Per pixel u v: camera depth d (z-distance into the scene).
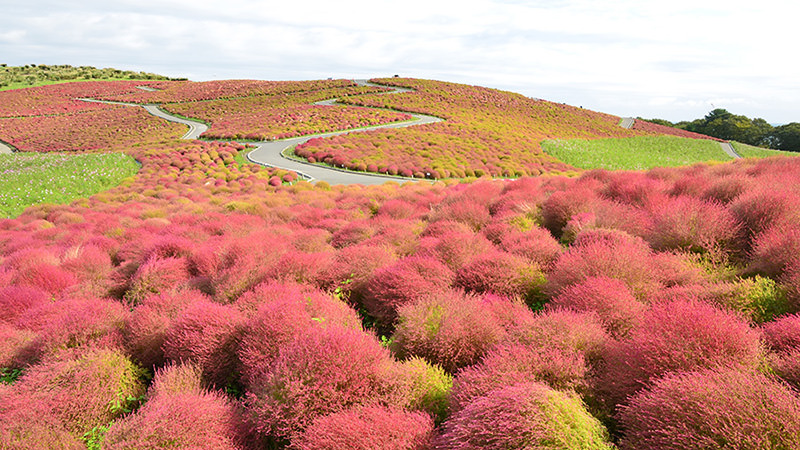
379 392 3.36
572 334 3.35
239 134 56.22
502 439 2.40
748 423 2.14
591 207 7.36
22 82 115.12
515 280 5.04
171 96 100.75
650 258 4.79
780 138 105.56
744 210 5.30
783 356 2.88
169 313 5.39
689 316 3.01
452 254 6.05
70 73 130.88
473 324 3.91
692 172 11.14
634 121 110.50
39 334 5.12
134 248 9.70
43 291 7.35
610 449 2.43
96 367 4.18
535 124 84.06
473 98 99.25
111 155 40.66
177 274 7.41
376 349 3.70
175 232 11.63
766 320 3.51
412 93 97.06
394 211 11.91
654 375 2.75
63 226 15.28
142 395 4.26
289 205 17.75
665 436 2.34
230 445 3.21
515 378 2.95
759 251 4.45
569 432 2.40
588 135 83.00
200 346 4.43
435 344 3.83
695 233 5.11
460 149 48.84
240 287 6.15
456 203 9.77
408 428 2.83
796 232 4.25
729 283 4.02
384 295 5.21
